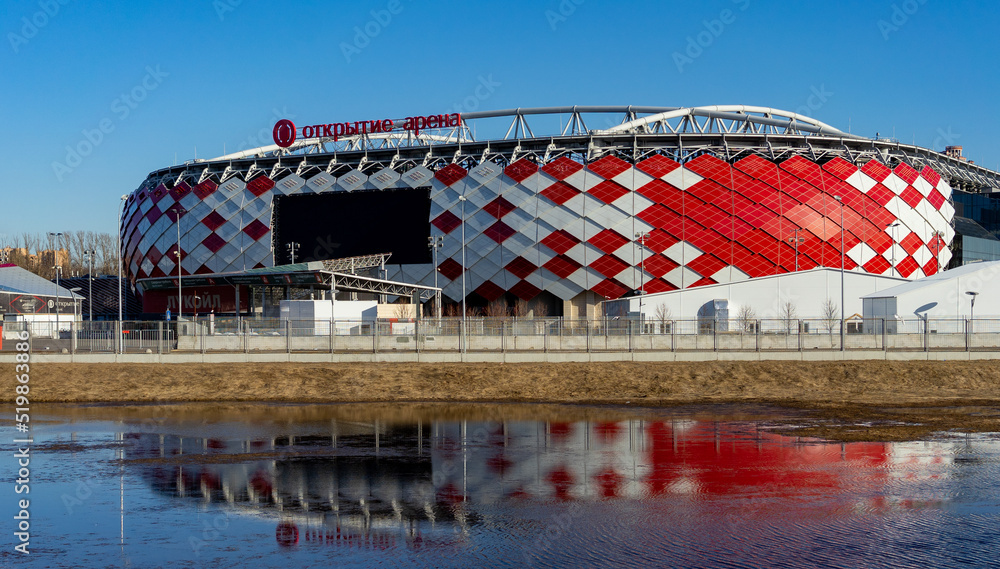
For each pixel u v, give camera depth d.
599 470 20.16
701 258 86.31
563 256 87.69
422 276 92.62
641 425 27.72
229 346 46.00
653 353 44.03
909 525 15.25
